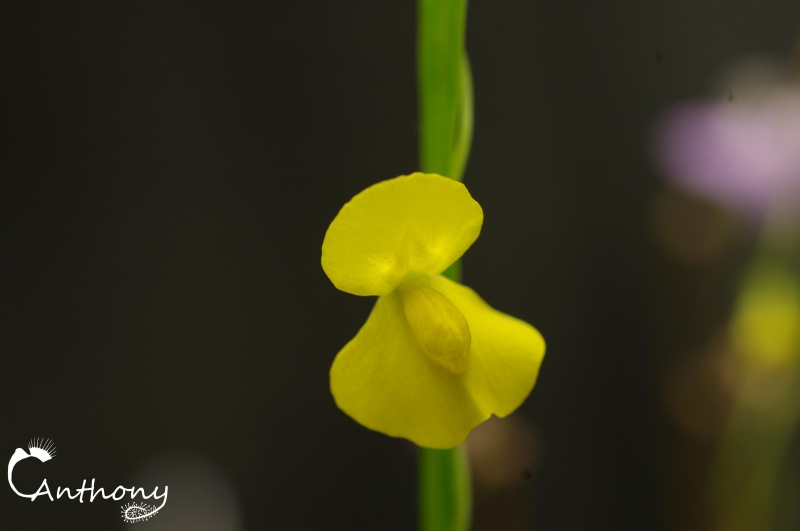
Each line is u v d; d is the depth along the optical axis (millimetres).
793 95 230
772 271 212
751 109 235
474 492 156
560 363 321
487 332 109
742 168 224
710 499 210
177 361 305
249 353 312
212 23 296
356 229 105
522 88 304
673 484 219
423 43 114
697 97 304
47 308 294
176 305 305
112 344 300
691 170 230
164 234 302
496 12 299
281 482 313
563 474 321
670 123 242
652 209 298
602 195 312
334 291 315
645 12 303
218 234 306
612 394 321
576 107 307
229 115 302
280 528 311
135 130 297
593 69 305
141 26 292
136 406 301
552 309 319
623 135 308
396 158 308
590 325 320
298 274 313
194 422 306
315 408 317
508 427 160
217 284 308
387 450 321
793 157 219
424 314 108
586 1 302
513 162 308
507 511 158
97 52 291
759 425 203
